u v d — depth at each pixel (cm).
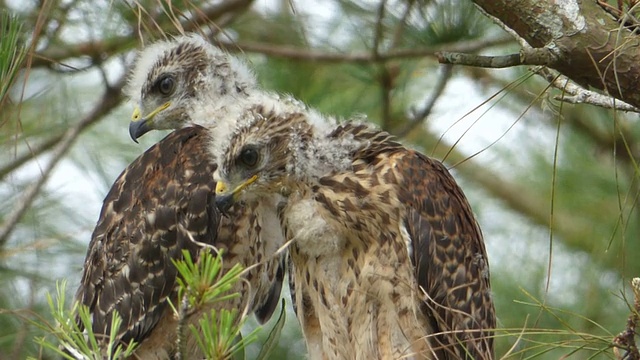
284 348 1416
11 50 841
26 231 1291
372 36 1347
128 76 1230
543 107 870
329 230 947
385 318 944
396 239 939
